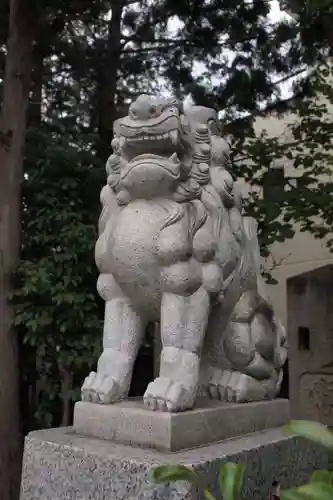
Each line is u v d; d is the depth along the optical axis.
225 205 1.64
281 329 1.85
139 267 1.48
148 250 1.47
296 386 4.86
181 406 1.35
